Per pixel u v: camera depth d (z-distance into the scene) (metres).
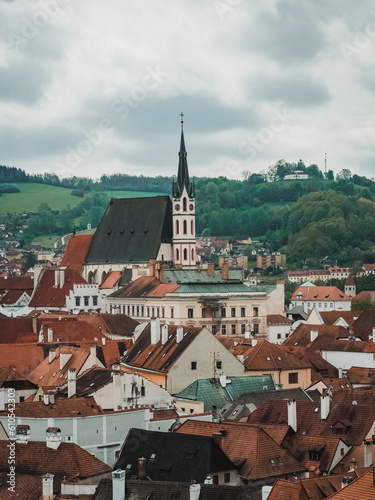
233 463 132.75
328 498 95.38
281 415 162.50
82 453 130.88
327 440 145.50
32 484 121.69
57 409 158.62
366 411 155.12
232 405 181.62
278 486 103.25
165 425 165.25
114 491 112.19
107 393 176.50
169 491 111.12
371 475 95.50
